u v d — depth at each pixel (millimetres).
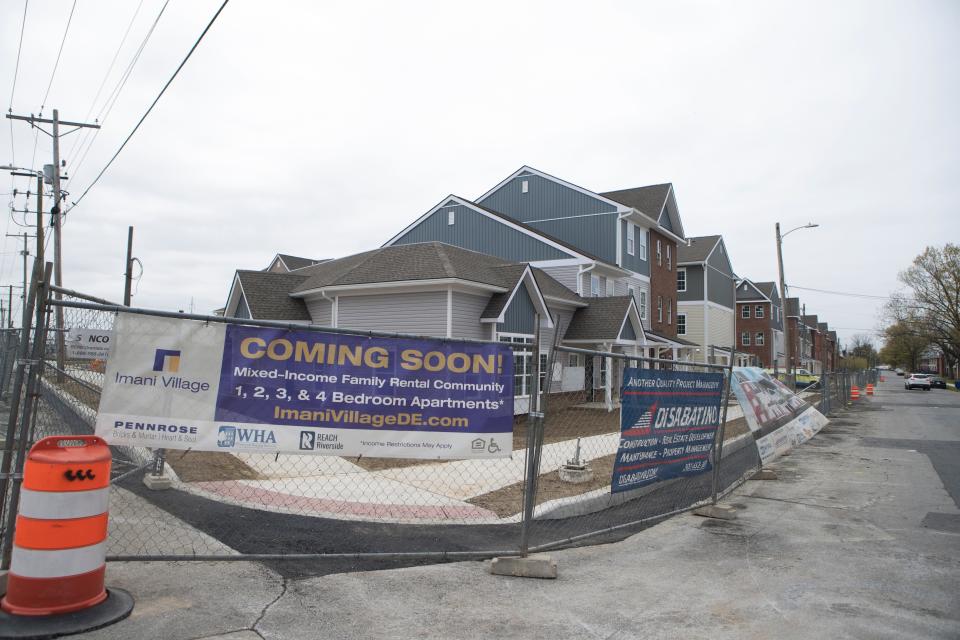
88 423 6594
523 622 4344
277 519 6633
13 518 4277
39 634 3611
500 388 5523
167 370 4672
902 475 11539
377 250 22797
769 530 7309
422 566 5430
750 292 63281
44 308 4367
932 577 5680
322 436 5055
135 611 4090
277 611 4277
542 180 31000
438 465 10164
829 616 4680
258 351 4895
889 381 95375
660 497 9062
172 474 8352
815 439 17531
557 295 22375
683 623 4461
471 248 28469
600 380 23938
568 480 9312
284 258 36562
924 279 66812
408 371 5285
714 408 8281
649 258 32656
